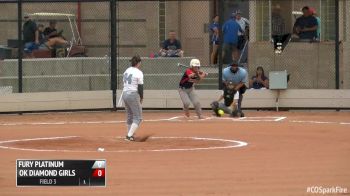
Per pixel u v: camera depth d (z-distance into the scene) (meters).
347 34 75.38
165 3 81.31
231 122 64.00
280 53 75.31
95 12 81.75
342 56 74.56
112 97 73.94
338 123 63.34
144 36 81.19
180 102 73.19
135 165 41.88
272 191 35.06
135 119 51.25
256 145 49.69
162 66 76.25
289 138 53.28
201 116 67.00
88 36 81.75
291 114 70.62
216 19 77.81
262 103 73.06
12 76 75.44
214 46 77.31
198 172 39.78
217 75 76.44
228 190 35.34
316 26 75.44
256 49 75.44
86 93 73.56
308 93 73.00
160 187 36.09
